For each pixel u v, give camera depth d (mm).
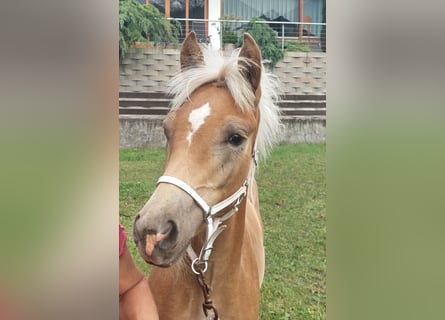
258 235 1663
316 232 2334
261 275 1673
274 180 2420
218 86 1188
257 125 1280
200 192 1111
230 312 1323
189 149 1120
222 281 1286
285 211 2383
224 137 1138
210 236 1158
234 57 1231
